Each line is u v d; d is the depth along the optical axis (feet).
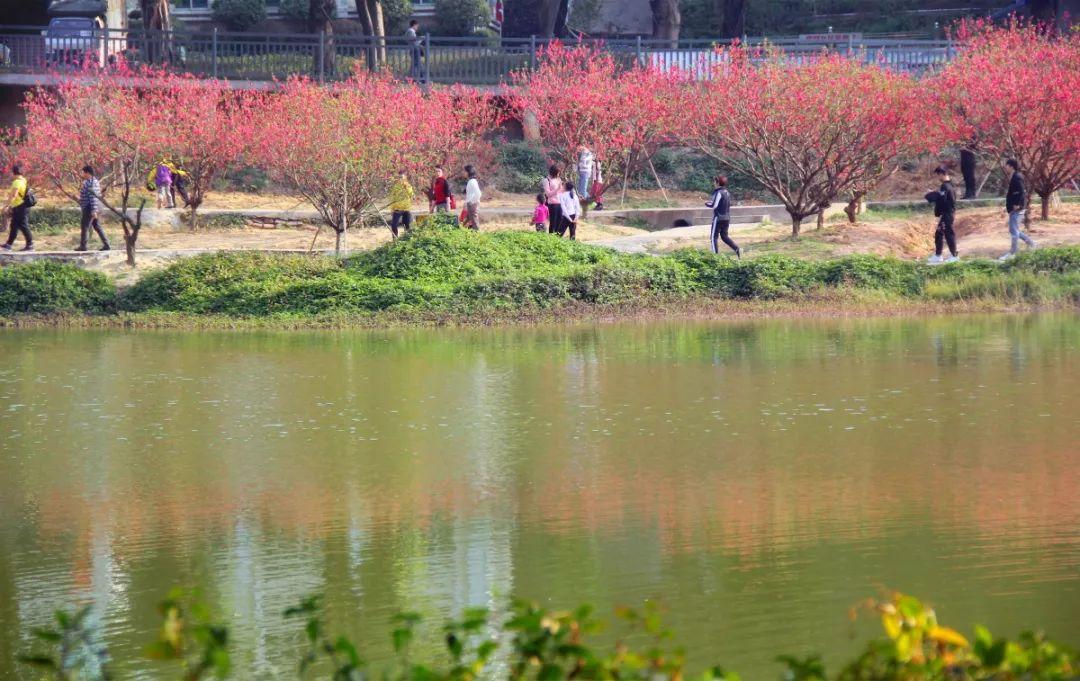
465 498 76.38
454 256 186.39
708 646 52.44
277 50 295.28
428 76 280.72
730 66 219.00
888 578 59.93
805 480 78.89
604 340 146.92
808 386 112.06
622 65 271.28
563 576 61.62
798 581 59.98
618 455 86.74
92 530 71.51
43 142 210.79
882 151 209.67
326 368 128.47
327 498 77.15
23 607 59.36
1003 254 197.16
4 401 111.45
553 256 192.03
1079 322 152.35
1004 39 238.07
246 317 172.96
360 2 314.14
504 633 54.54
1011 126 209.67
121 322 170.60
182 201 252.01
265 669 51.72
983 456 84.23
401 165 205.57
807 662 27.02
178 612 27.37
